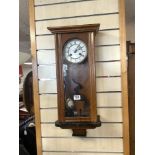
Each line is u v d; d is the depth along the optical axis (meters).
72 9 1.26
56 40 1.18
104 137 1.26
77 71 1.19
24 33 2.85
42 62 1.31
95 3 1.24
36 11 1.30
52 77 1.30
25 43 3.23
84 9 1.25
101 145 1.27
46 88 1.31
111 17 1.22
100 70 1.25
